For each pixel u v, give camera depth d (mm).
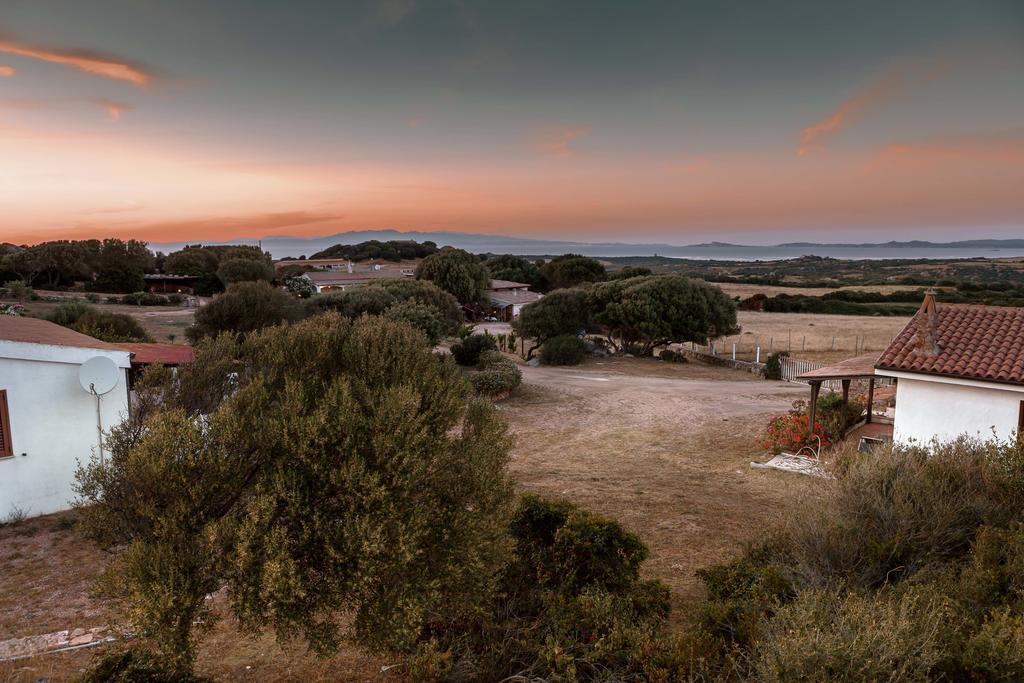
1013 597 5840
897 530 7484
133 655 5555
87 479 6488
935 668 4770
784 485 14906
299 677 6719
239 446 6031
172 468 5746
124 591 5324
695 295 43875
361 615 5836
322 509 5891
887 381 31422
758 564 8250
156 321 55562
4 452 11156
